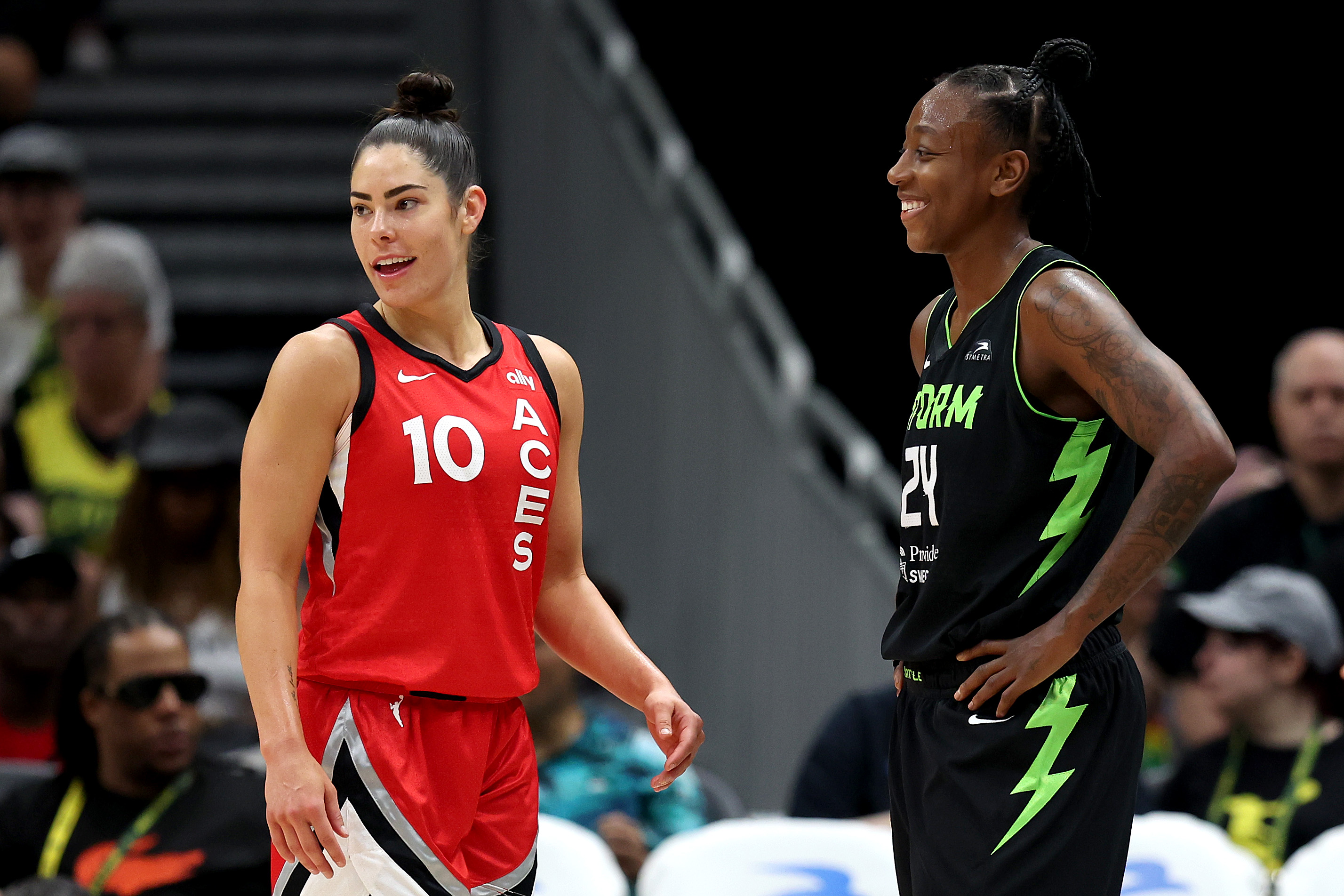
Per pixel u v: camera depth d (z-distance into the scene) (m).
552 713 16.61
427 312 9.59
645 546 24.50
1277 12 28.05
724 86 31.86
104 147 31.06
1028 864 9.03
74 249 21.83
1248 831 16.66
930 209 9.48
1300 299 28.56
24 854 14.91
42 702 17.86
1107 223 28.94
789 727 21.45
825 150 31.27
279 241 30.17
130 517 18.73
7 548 20.97
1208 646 17.28
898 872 9.95
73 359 21.47
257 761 16.25
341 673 9.27
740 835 14.93
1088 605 8.80
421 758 9.29
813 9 31.33
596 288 25.56
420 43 30.91
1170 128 28.67
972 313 9.66
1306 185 28.33
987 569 9.27
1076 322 8.98
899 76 30.70
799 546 21.25
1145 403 8.73
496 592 9.50
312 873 9.26
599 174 25.36
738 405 22.19
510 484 9.52
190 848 14.91
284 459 9.13
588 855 14.47
